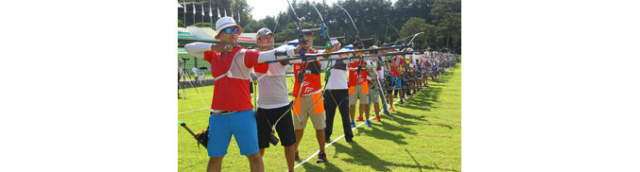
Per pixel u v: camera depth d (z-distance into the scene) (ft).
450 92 35.60
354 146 14.85
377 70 22.18
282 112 11.04
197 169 12.11
